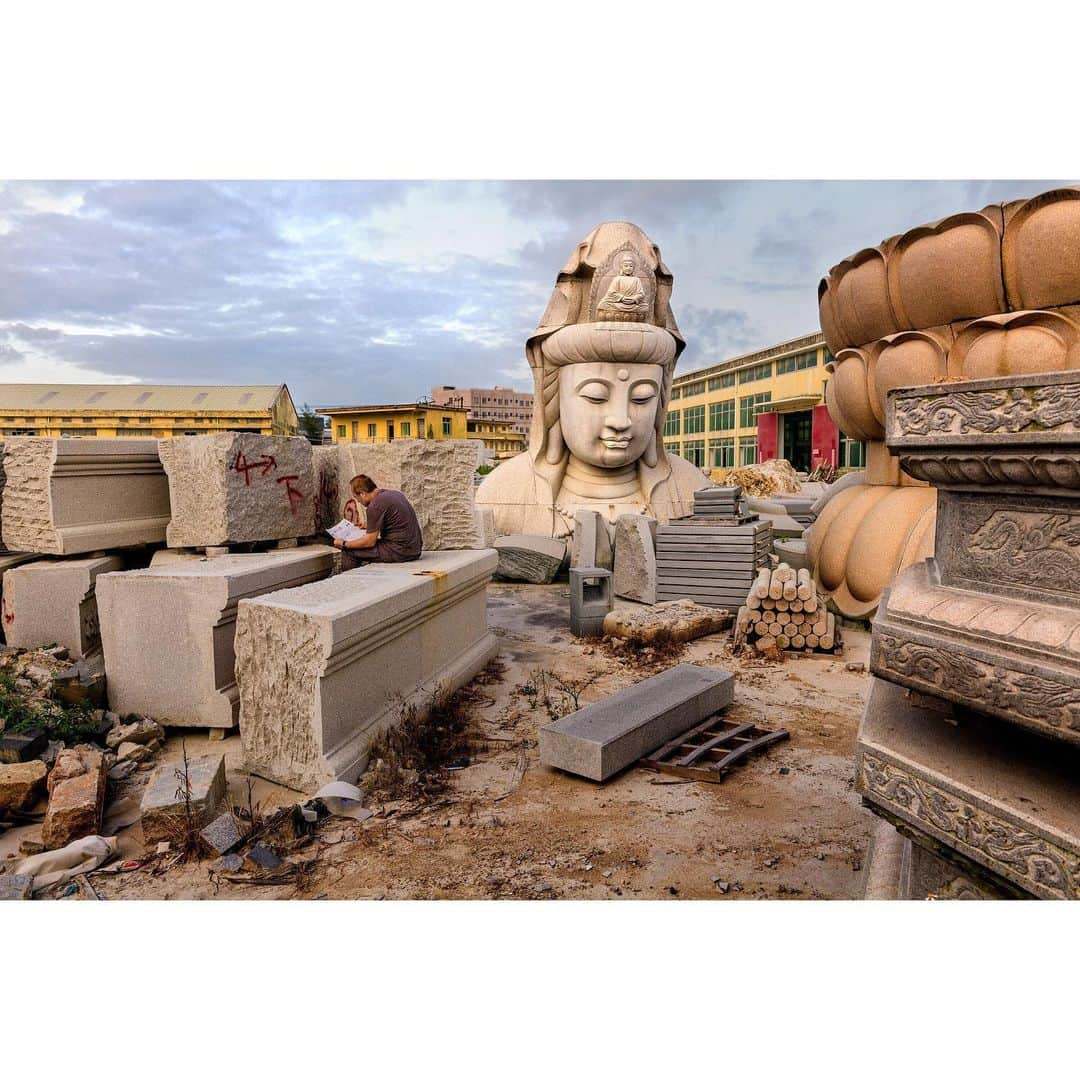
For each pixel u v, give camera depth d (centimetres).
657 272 905
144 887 268
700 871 278
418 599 421
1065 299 491
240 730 378
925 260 544
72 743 369
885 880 241
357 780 345
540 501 947
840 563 681
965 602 187
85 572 457
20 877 264
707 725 412
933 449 190
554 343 891
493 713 448
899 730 206
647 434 915
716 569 695
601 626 642
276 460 533
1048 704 161
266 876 274
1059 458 163
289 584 464
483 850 293
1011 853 168
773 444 3056
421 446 589
